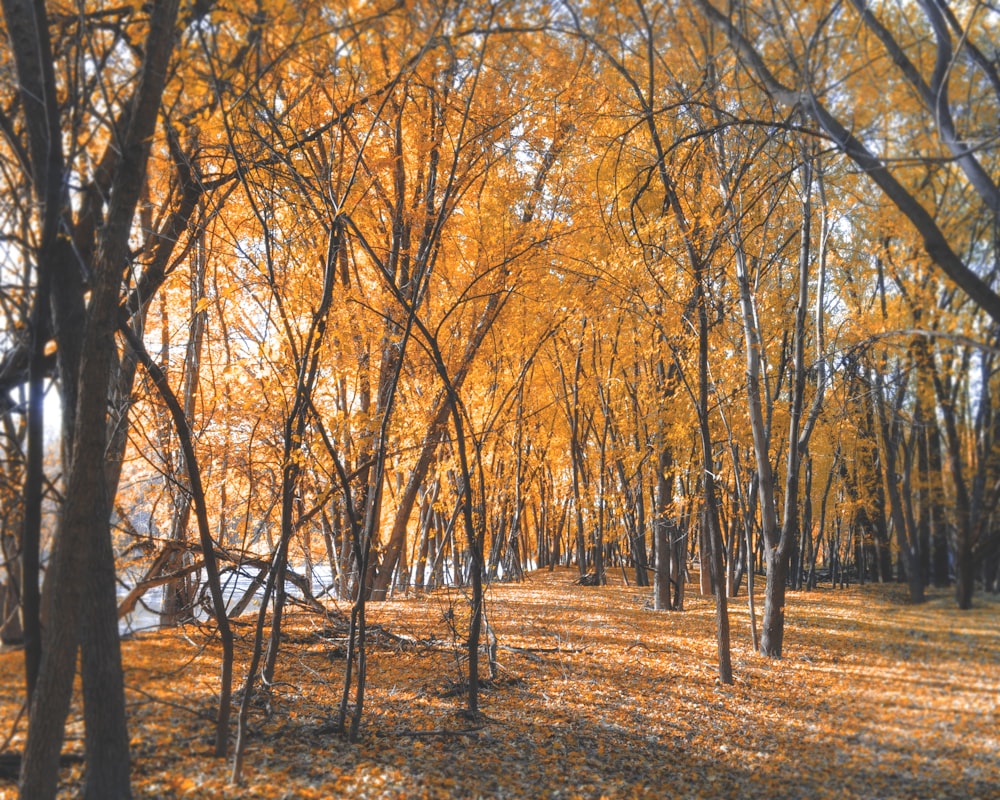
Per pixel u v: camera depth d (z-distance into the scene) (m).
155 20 3.96
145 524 8.72
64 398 4.18
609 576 26.91
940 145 3.58
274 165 6.16
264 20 4.38
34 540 3.87
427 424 9.42
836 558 19.89
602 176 10.77
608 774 5.84
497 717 7.14
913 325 3.70
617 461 17.52
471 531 6.83
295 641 9.23
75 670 3.75
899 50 3.93
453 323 10.63
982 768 3.18
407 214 10.31
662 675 9.27
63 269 4.19
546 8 5.24
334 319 6.84
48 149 3.80
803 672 9.30
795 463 10.73
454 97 8.22
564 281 10.38
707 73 5.88
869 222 5.36
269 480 8.92
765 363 11.57
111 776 4.17
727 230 8.41
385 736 6.24
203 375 9.45
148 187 5.62
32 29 4.10
